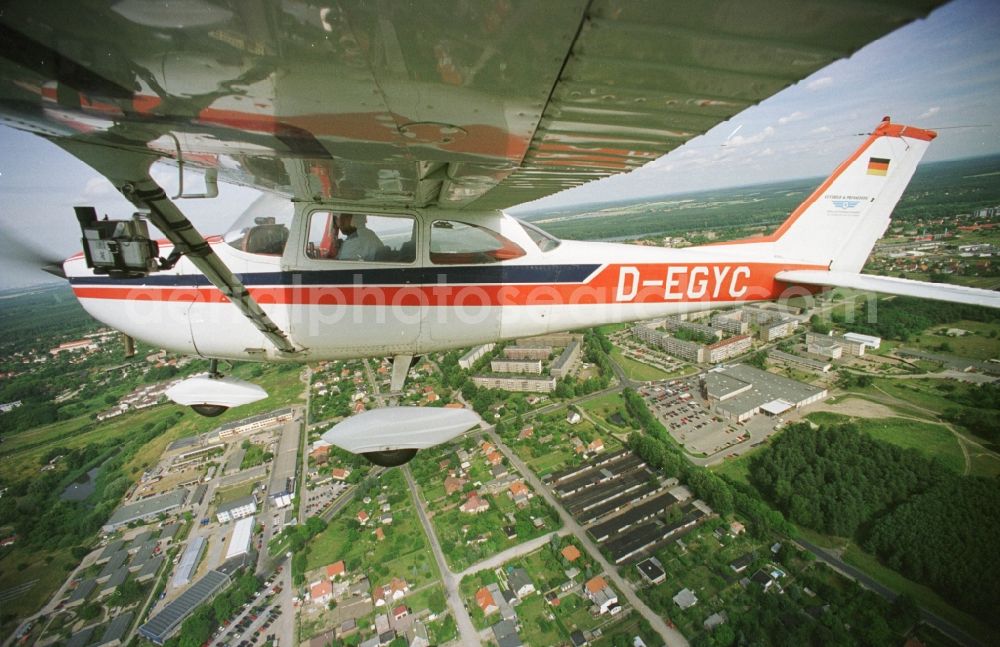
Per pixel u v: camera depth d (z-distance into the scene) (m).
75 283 4.22
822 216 6.54
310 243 3.98
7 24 1.37
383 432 4.54
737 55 1.53
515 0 1.22
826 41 1.44
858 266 6.75
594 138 2.42
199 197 3.11
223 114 2.02
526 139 2.41
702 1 1.23
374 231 4.12
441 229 4.27
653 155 2.77
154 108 1.94
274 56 1.51
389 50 1.47
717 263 5.95
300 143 2.43
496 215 4.54
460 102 1.89
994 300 5.06
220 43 1.44
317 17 1.30
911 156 6.74
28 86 1.76
